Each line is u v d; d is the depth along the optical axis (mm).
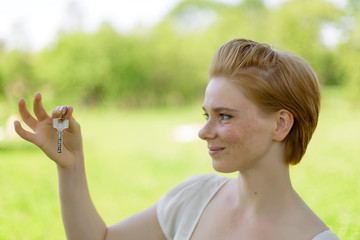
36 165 7309
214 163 995
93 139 12367
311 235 959
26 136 1054
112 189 5746
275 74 945
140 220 1244
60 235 3895
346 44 18750
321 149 7297
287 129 967
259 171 1000
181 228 1167
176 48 35625
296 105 958
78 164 1137
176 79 35750
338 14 19703
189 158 8188
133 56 35094
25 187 5648
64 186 1126
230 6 34250
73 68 34219
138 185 5984
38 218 4305
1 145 9352
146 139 12047
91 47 34531
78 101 33406
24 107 1053
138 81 35312
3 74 27625
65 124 1045
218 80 978
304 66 986
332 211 3586
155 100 35969
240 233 1033
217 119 980
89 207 1158
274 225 994
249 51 963
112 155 9070
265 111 949
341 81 19172
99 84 34875
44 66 33938
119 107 34781
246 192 1047
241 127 948
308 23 20641
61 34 35812
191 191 1211
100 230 1175
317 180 4934
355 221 3184
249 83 934
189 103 35844
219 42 32719
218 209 1128
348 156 6438
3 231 3877
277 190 1007
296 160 1016
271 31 22547
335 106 17703
